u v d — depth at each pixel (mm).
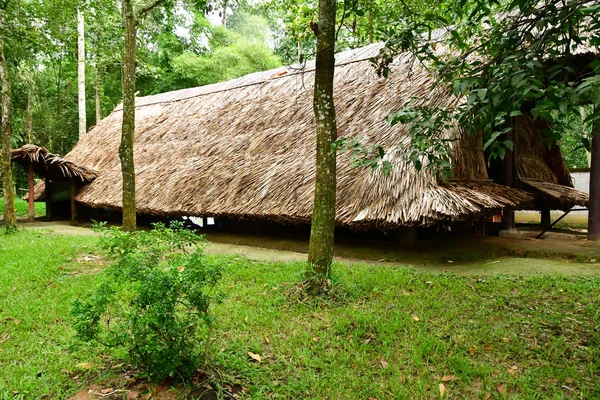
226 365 2713
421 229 6980
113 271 2475
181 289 2354
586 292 4023
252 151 8125
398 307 3730
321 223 4059
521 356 2850
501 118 2184
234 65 19281
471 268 5152
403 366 2752
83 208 11922
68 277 4906
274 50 20734
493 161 7895
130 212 6664
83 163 12117
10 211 8727
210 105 11117
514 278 4590
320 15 3990
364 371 2705
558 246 6336
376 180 5613
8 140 8719
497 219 8383
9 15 9156
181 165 9102
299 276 4266
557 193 7801
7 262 5684
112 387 2547
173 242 2729
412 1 4496
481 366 2699
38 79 18359
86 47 17016
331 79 4031
